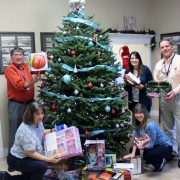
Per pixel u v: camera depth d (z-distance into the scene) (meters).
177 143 3.33
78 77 2.97
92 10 4.54
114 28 4.78
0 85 3.76
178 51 4.80
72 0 3.18
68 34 3.00
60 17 4.13
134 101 3.61
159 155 3.04
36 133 2.53
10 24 3.79
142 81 3.56
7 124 3.84
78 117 2.91
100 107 2.95
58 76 2.94
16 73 3.29
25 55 3.90
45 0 4.01
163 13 5.04
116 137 3.18
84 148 2.92
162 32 5.11
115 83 3.24
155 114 5.50
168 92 3.12
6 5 3.74
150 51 5.33
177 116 3.26
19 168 2.53
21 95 3.37
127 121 3.20
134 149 3.12
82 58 2.86
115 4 4.77
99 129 2.98
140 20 5.13
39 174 2.53
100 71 3.01
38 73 3.06
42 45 4.02
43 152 2.62
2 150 3.81
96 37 3.02
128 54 4.51
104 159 2.74
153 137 3.01
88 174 2.67
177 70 3.15
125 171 2.74
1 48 3.74
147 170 3.15
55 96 2.98
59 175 2.67
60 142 2.55
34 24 3.95
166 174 3.04
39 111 2.48
